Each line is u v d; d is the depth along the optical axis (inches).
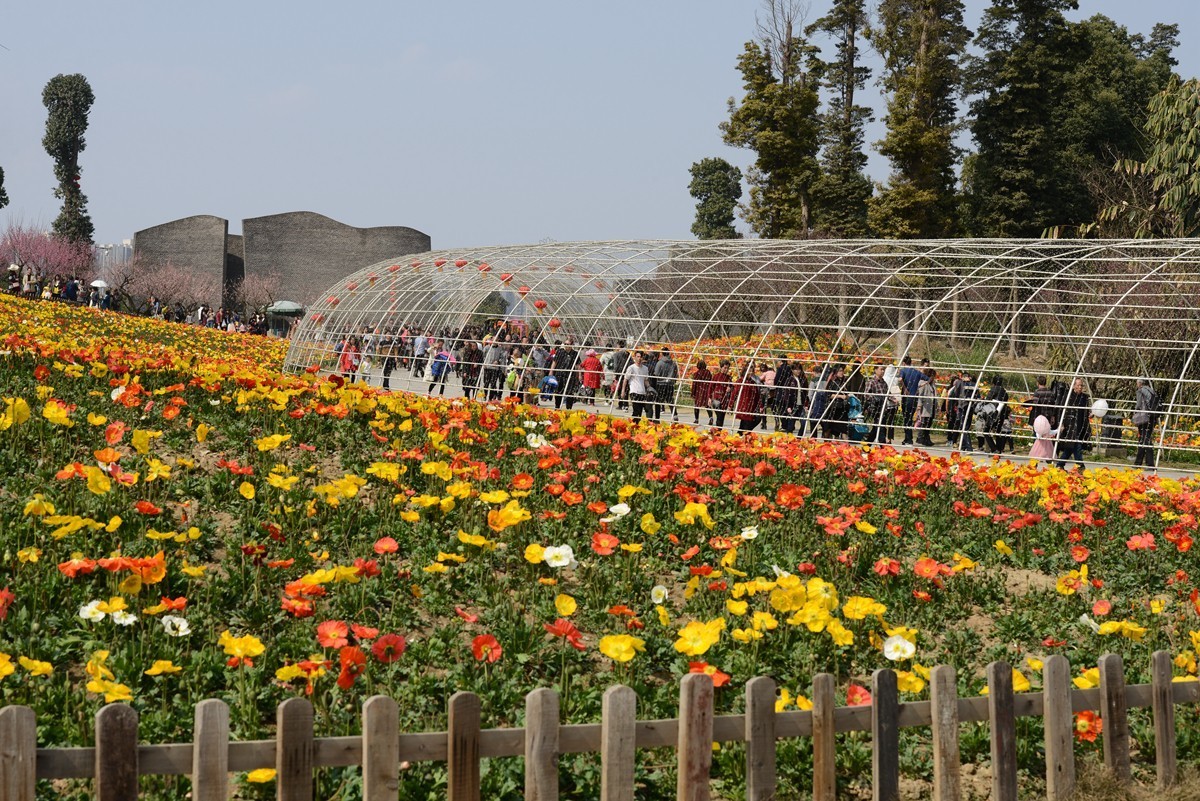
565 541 374.0
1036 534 469.1
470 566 336.2
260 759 169.5
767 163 2247.8
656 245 1326.3
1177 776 243.9
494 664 267.0
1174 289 1114.7
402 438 526.0
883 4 2315.5
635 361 1200.2
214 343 1681.8
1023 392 1237.7
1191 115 1401.3
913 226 2159.2
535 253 1391.5
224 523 361.1
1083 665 315.9
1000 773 217.0
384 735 172.6
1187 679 248.2
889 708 209.9
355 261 3457.2
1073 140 2407.7
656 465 462.9
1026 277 1139.3
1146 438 999.6
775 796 205.6
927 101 2209.6
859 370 1150.3
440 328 1414.9
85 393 526.9
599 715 252.7
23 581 275.4
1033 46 2249.0
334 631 225.3
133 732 160.2
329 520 364.2
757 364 1176.8
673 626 312.5
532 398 1210.6
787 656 295.6
